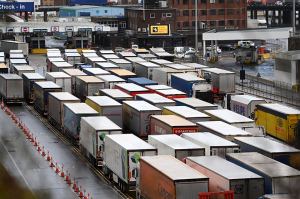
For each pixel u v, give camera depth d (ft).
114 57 609.01
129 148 252.83
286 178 211.20
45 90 413.80
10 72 562.66
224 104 424.46
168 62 570.46
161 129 310.24
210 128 298.15
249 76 583.17
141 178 238.07
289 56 518.37
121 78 471.21
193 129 299.99
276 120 341.62
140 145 257.96
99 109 345.31
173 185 207.31
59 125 372.17
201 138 273.75
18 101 463.83
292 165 250.37
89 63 584.81
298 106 429.79
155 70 512.63
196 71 506.48
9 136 361.30
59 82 464.65
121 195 257.34
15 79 461.37
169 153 255.70
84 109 341.82
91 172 290.15
